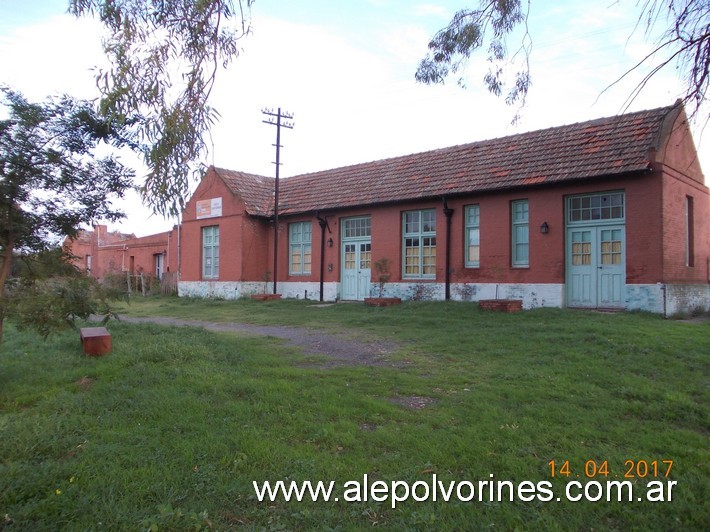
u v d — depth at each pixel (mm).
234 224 23500
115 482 4020
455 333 11336
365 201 19672
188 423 5383
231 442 4859
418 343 10445
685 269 14539
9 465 4277
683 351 8508
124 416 5625
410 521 3568
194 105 5031
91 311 6824
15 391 6562
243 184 24969
